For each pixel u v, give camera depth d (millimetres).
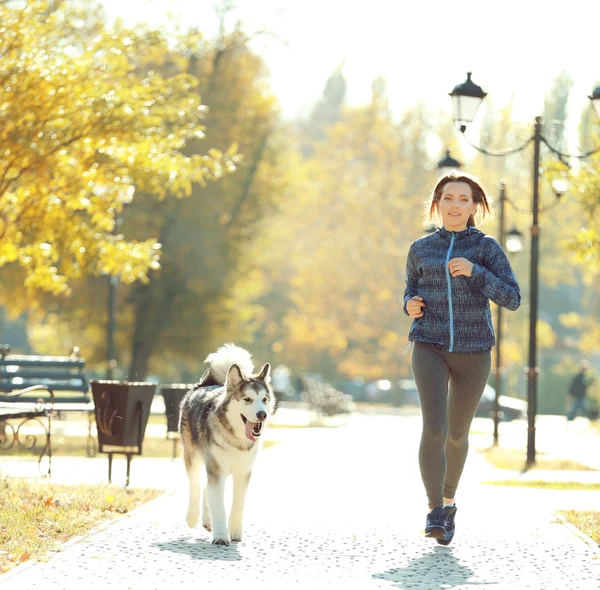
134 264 19453
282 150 48438
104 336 44250
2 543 9008
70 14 16891
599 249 19766
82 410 16312
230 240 45188
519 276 67625
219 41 42562
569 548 9492
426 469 9227
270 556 8828
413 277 9789
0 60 15859
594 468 18953
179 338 44344
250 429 9195
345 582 7820
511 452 23109
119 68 17188
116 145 17266
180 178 18016
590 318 68750
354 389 65312
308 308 68188
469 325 9391
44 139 16078
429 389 9312
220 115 43062
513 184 68250
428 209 10016
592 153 19703
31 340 61906
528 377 19688
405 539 9914
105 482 13812
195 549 9023
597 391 49031
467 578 8086
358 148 73125
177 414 18141
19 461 17000
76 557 8516
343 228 70375
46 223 18031
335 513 11695
